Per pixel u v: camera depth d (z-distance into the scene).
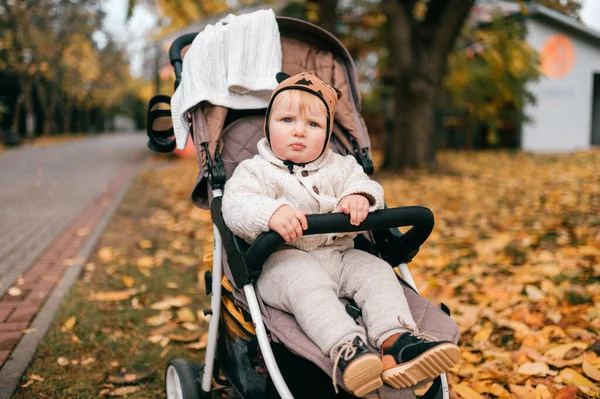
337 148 2.64
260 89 2.53
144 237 5.98
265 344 1.79
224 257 2.23
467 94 14.30
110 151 19.06
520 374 2.82
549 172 10.56
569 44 16.78
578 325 3.30
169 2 11.02
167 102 2.67
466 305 3.72
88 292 4.19
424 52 10.20
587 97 17.23
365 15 12.12
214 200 2.21
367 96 17.41
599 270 4.13
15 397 2.74
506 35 11.56
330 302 1.78
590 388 2.63
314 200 2.11
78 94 32.25
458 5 9.70
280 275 1.89
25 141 24.02
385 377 1.67
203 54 2.52
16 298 4.00
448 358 1.63
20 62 25.02
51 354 3.20
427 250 5.14
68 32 27.56
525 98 15.36
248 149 2.50
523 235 5.29
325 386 1.87
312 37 2.85
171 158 15.57
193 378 2.49
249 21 2.63
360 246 2.32
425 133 10.54
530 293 3.80
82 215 7.08
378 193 2.01
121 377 2.96
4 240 5.69
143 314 3.82
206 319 3.73
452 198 7.77
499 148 17.25
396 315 1.80
